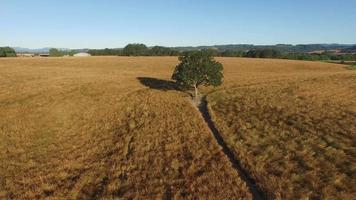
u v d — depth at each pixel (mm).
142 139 24625
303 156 20062
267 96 40781
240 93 44250
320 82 53750
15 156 21453
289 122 27891
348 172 17703
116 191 16828
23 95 39875
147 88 49000
